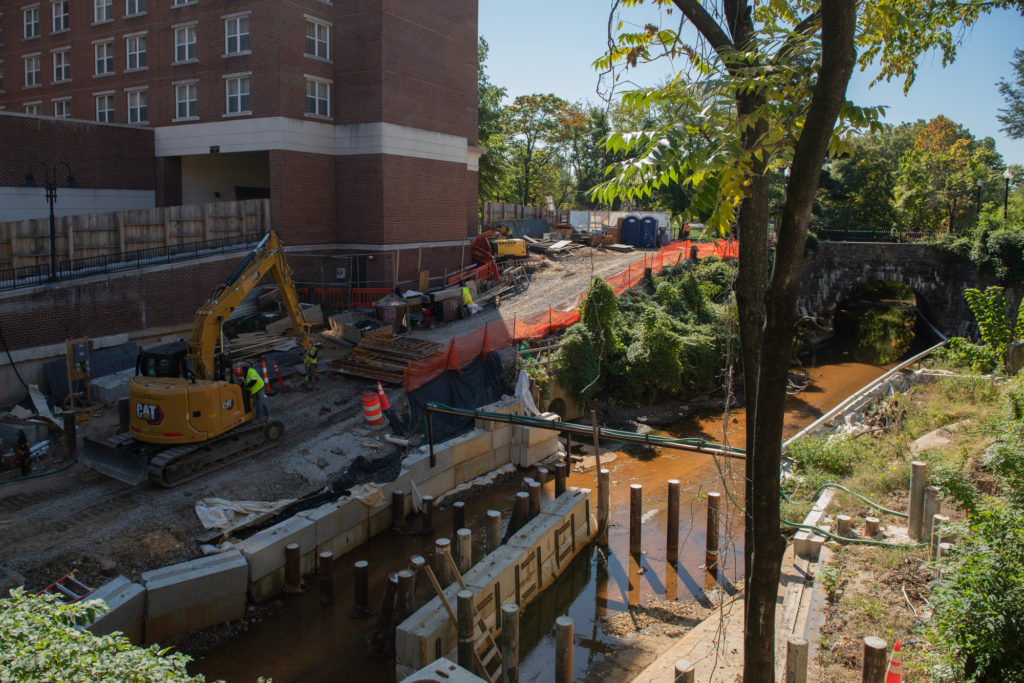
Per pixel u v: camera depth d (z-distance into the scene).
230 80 33.69
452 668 8.40
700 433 29.05
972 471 16.28
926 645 10.34
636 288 39.47
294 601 16.31
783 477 18.73
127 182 35.19
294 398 24.39
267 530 16.84
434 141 37.34
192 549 15.85
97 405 23.14
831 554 14.51
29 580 14.08
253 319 29.94
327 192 35.12
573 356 29.12
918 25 7.71
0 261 24.61
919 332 48.59
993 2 8.70
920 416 22.08
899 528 15.38
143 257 28.64
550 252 48.41
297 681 13.76
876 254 45.59
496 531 16.73
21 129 31.14
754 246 6.64
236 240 31.98
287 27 32.44
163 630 14.44
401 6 34.47
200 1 33.91
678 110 5.61
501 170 56.44
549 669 14.44
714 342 34.38
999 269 41.00
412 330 31.75
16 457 18.62
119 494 17.69
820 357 43.38
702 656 13.00
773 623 6.39
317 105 34.38
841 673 10.84
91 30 38.22
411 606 14.41
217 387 18.56
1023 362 25.94
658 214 62.25
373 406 22.25
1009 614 8.37
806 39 5.70
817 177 5.50
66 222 26.30
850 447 19.73
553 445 26.36
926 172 57.66
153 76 36.00
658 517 21.20
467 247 41.34
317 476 19.50
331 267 35.50
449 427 23.39
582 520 19.28
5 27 42.72
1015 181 78.31
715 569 18.09
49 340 24.23
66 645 6.34
